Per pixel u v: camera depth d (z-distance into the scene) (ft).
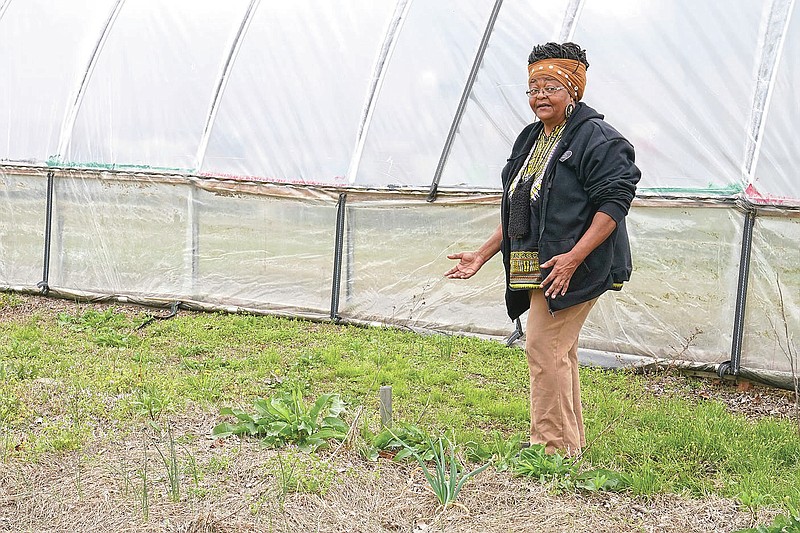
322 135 28.55
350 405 18.75
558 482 14.10
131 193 30.45
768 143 22.88
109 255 31.04
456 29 27.68
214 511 12.76
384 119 27.89
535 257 14.55
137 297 30.60
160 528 12.21
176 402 17.92
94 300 31.12
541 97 14.40
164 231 30.25
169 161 30.04
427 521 12.92
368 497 13.52
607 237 13.97
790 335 22.39
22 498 13.10
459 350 24.95
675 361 23.71
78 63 32.07
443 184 26.68
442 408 19.38
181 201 29.94
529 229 14.57
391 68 28.25
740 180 22.85
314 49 29.50
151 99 30.76
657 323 24.17
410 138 27.45
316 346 24.70
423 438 15.72
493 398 20.39
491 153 26.43
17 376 19.52
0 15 33.83
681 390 22.40
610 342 24.82
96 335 24.62
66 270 31.68
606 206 13.74
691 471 15.34
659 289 24.03
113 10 32.30
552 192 14.20
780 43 23.38
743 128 23.25
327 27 29.60
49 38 32.96
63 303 30.81
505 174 15.38
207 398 18.70
